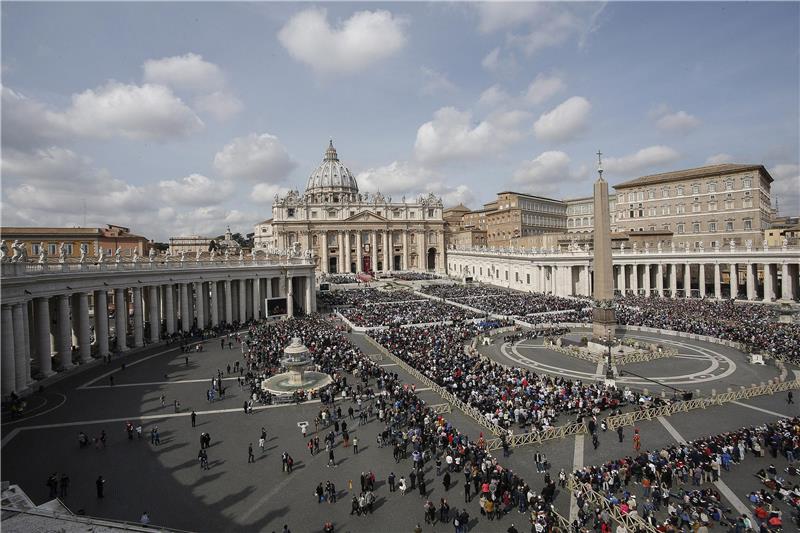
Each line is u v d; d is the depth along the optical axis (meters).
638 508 20.30
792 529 18.47
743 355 45.66
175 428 29.31
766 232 87.88
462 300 80.88
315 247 147.25
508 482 21.62
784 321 56.25
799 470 22.73
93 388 36.97
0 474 23.45
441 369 39.09
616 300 78.44
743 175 90.62
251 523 19.58
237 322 63.69
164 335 55.00
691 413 30.92
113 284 47.16
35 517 15.07
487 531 19.02
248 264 70.69
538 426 27.95
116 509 20.44
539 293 90.00
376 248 151.88
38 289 36.88
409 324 61.47
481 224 158.25
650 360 44.53
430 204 161.12
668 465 22.45
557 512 19.91
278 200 145.88
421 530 18.78
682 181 100.44
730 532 18.39
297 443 27.22
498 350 49.72
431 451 25.98
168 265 57.00
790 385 35.16
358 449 26.52
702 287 82.00
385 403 31.91
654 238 99.06
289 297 73.44
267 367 41.81
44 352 38.47
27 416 31.12
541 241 109.62
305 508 20.77
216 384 37.88
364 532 19.02
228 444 27.09
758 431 26.45
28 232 72.00
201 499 21.39
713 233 95.50
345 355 44.16
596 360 44.50
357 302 83.31
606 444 26.53
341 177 195.50
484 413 29.94
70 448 26.41
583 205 151.38
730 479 22.69
